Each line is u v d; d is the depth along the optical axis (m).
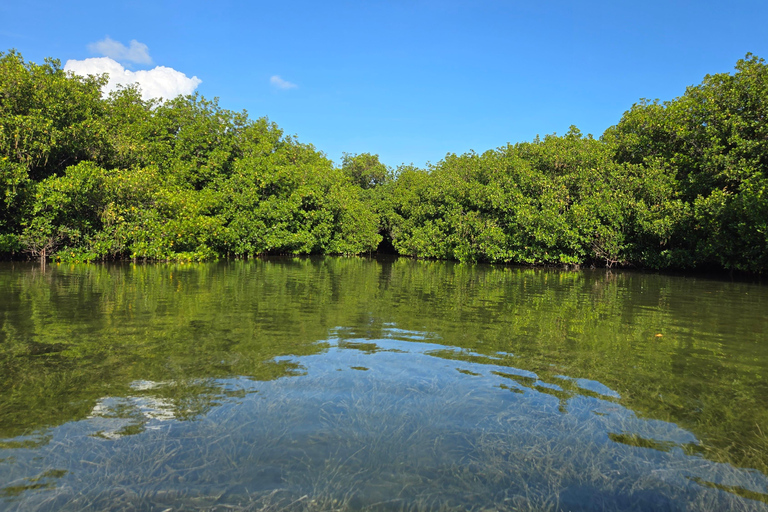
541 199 21.06
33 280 10.66
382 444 2.85
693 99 18.36
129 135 20.17
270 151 26.61
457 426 3.13
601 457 2.77
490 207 23.83
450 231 26.08
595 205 19.42
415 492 2.36
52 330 5.69
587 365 4.62
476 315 7.39
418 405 3.47
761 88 16.11
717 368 4.58
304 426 3.08
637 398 3.72
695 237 17.55
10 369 4.15
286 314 7.09
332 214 27.53
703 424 3.26
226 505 2.22
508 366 4.53
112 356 4.60
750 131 16.62
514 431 3.08
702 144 18.00
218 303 8.01
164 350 4.85
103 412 3.24
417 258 27.66
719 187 17.05
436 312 7.61
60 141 16.36
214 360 4.52
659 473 2.61
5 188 14.66
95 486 2.37
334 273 15.05
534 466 2.65
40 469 2.52
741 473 2.63
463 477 2.51
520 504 2.29
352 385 3.87
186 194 19.59
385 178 42.31
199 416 3.20
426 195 27.91
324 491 2.35
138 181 16.81
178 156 22.56
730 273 16.86
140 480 2.42
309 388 3.78
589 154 20.95
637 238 19.59
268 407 3.38
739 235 15.60
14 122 14.71
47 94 15.83
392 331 6.01
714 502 2.35
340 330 5.99
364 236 28.73
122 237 16.58
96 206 17.00
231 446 2.79
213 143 24.17
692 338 5.90
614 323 6.87
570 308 8.34
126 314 6.82
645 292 11.05
